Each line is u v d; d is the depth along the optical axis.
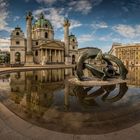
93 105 9.43
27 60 71.56
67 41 97.06
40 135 5.08
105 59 23.53
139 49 95.75
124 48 103.62
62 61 105.12
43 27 106.38
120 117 7.09
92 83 18.55
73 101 10.38
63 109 8.50
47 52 99.25
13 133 5.20
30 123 6.07
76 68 20.56
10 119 6.32
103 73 21.09
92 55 22.22
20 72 34.44
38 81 20.38
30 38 72.44
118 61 22.23
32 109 8.30
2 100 9.62
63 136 5.03
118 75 24.39
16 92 13.11
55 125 6.09
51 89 14.80
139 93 13.11
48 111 8.05
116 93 13.12
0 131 5.31
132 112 7.89
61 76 27.16
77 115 7.44
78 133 5.35
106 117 7.14
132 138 4.91
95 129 5.70
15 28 97.25
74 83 18.64
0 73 27.94
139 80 21.19
